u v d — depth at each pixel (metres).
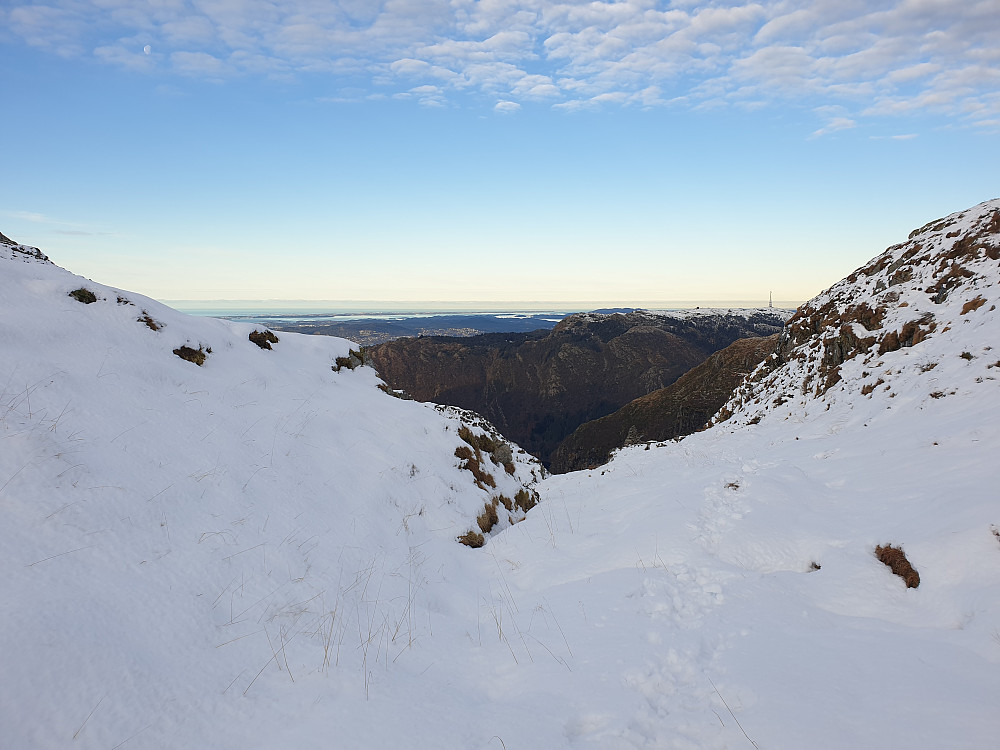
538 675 4.15
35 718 3.09
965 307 13.59
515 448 15.48
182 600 4.58
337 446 8.91
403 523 7.77
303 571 5.69
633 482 10.91
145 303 9.77
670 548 6.38
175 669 3.83
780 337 24.59
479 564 7.53
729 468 9.48
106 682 3.49
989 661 3.41
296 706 3.67
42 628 3.63
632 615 5.00
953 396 10.05
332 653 4.42
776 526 6.33
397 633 4.99
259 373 10.37
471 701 3.87
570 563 6.89
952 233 17.02
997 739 2.71
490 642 4.95
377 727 3.38
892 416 11.07
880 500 6.38
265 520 6.31
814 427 13.87
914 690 3.22
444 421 11.37
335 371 12.61
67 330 8.05
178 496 5.93
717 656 4.03
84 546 4.66
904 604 4.57
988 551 4.47
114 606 4.18
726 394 59.34
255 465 7.26
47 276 9.12
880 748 2.80
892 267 18.80
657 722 3.38
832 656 3.77
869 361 15.57
